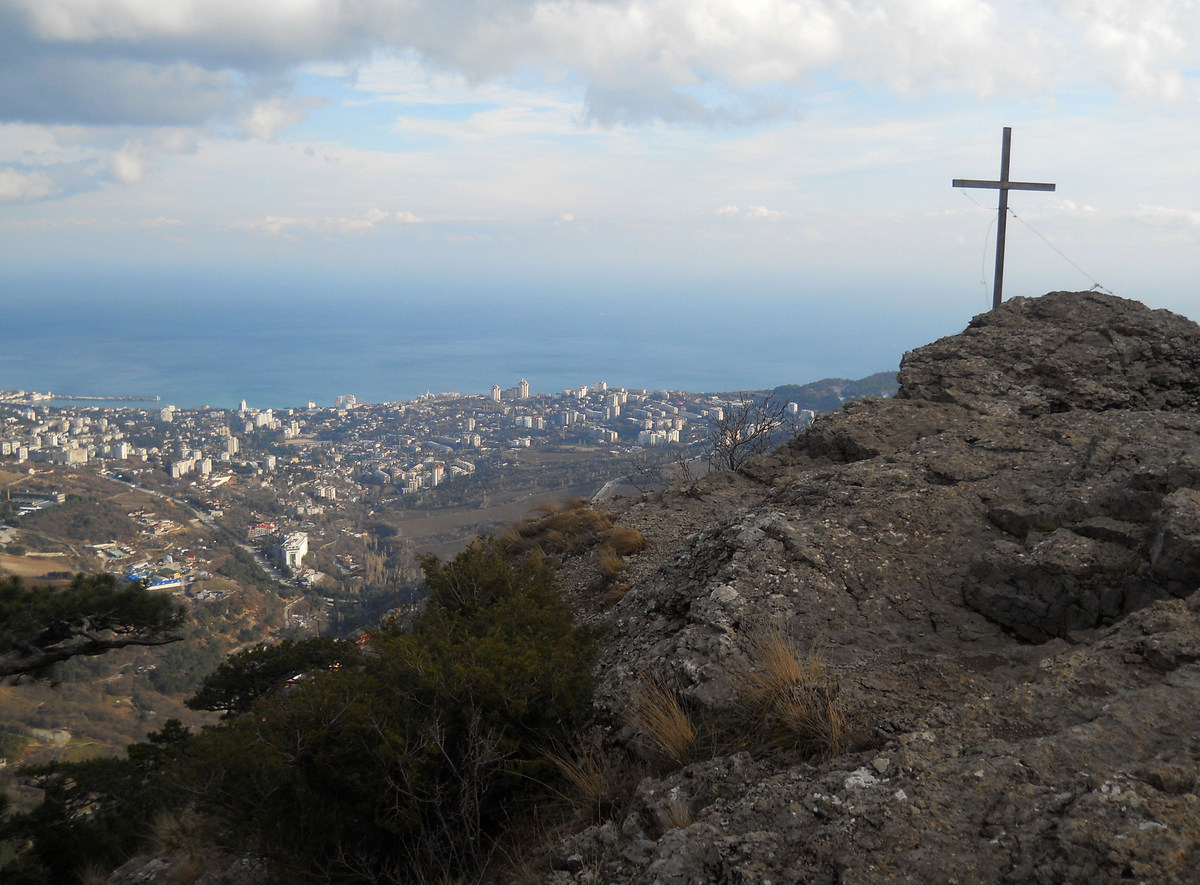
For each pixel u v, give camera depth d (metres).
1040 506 4.83
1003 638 3.99
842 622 4.27
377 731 3.54
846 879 2.15
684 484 9.84
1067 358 8.56
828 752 3.10
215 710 10.35
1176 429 5.93
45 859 8.51
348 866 3.52
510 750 3.78
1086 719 2.71
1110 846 1.93
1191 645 2.88
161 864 5.69
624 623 5.44
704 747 3.57
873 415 8.39
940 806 2.34
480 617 5.12
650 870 2.59
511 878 3.23
